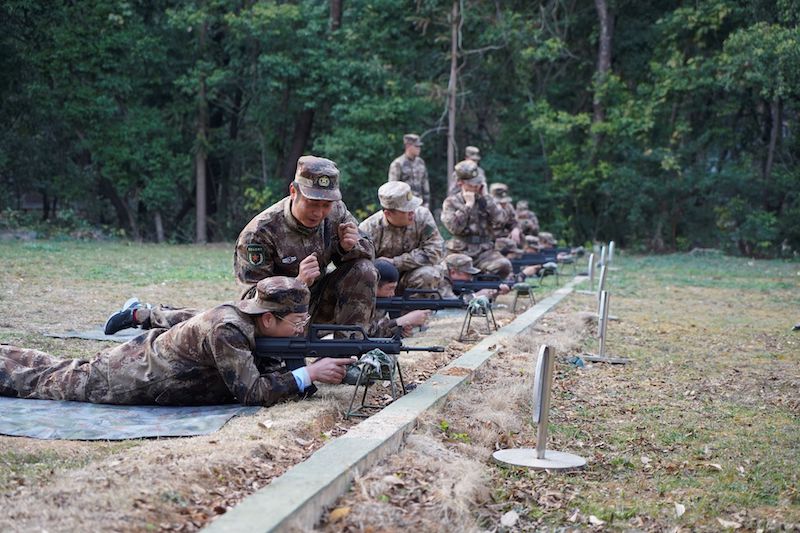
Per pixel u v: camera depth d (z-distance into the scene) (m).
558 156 35.81
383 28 33.72
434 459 5.74
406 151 19.77
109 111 30.91
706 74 33.56
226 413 6.34
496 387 8.05
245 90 33.97
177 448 5.34
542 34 35.56
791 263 31.38
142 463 4.96
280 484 4.70
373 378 6.71
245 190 34.34
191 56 33.47
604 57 35.56
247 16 31.33
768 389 9.19
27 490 4.57
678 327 13.84
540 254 19.95
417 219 11.23
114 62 31.23
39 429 5.79
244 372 6.48
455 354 9.62
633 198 34.97
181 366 6.48
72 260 20.22
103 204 36.12
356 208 33.44
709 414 7.98
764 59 30.38
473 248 14.77
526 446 6.63
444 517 4.80
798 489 5.88
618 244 37.94
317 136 35.19
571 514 5.22
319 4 34.75
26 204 40.78
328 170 7.24
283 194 33.62
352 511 4.71
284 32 31.61
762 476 6.15
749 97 35.44
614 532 4.99
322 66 31.98
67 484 4.59
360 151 31.91
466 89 36.16
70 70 30.88
